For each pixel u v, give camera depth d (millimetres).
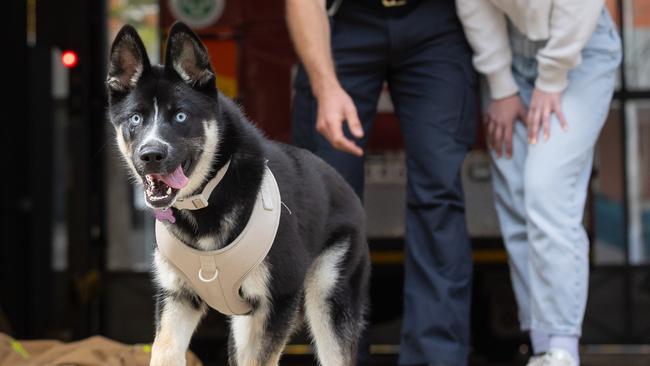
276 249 3719
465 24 5027
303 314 4301
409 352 5012
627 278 9305
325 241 4168
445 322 4922
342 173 5078
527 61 5117
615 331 9188
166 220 3633
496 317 7109
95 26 7910
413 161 5105
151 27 8242
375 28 5043
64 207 7797
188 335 3867
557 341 4801
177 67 3592
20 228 7730
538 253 4836
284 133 6898
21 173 7730
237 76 6930
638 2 9266
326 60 4848
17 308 7637
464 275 5035
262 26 6914
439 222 4992
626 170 9445
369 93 5148
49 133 7770
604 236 9789
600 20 5059
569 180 4863
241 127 3725
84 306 7648
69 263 7656
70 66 7699
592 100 4941
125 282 8250
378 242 6695
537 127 4910
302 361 7441
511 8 4863
